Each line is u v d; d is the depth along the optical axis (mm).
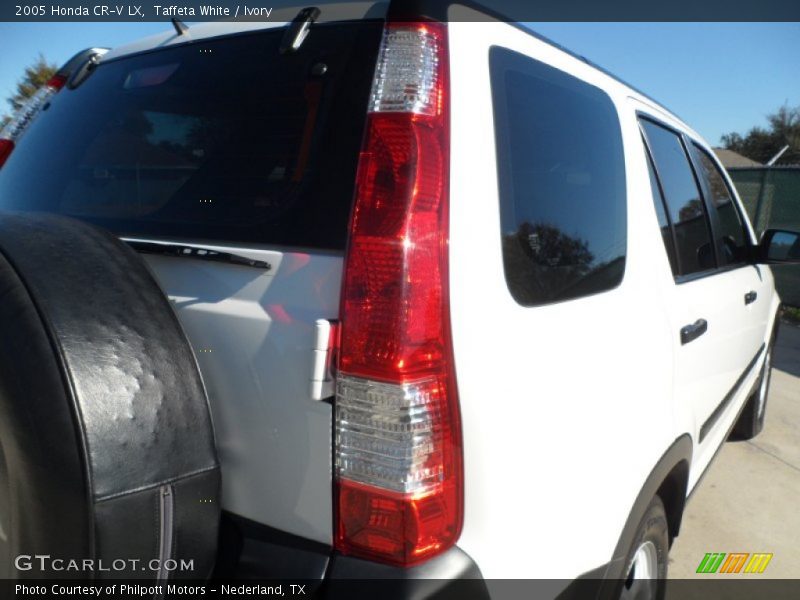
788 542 3488
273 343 1403
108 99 2172
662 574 2400
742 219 3652
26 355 1239
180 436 1339
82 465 1210
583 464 1710
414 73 1379
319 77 1653
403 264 1309
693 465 2908
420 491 1324
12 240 1366
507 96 1622
